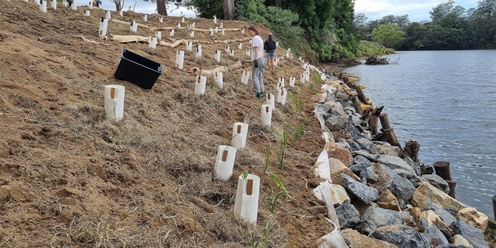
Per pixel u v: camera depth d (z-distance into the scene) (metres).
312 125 9.17
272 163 5.78
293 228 4.20
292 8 34.78
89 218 2.93
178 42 12.90
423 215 5.96
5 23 8.08
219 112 7.02
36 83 5.03
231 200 4.05
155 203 3.46
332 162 6.41
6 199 2.87
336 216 4.81
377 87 27.11
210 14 31.39
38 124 4.02
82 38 8.83
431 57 65.94
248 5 28.44
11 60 5.41
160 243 2.95
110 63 7.37
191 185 4.08
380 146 9.91
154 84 6.96
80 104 4.80
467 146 13.06
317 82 16.72
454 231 6.02
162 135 5.01
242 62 12.70
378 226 4.95
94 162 3.66
